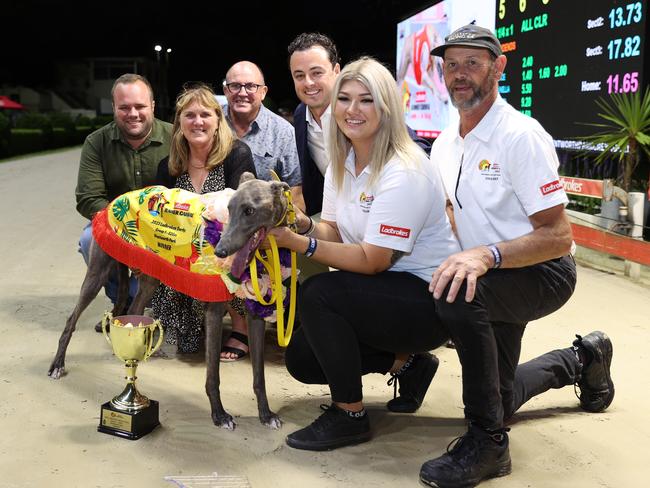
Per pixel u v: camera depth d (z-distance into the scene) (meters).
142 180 4.21
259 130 4.34
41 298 4.89
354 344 2.68
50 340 4.02
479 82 2.60
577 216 6.55
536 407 3.18
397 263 2.78
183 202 3.00
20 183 12.81
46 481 2.44
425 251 2.75
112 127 4.18
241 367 3.71
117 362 3.71
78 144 29.36
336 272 2.70
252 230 2.53
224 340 4.04
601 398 3.08
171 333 3.94
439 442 2.81
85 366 3.63
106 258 3.44
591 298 4.98
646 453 2.71
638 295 5.07
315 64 3.69
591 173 7.39
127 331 2.76
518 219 2.65
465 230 2.77
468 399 2.48
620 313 4.60
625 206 5.97
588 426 2.96
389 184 2.60
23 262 6.03
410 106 11.36
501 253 2.47
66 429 2.89
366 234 2.65
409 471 2.57
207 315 2.93
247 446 2.76
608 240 5.76
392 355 3.01
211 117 3.48
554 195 2.52
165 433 2.88
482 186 2.66
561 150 7.29
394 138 2.65
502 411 2.51
